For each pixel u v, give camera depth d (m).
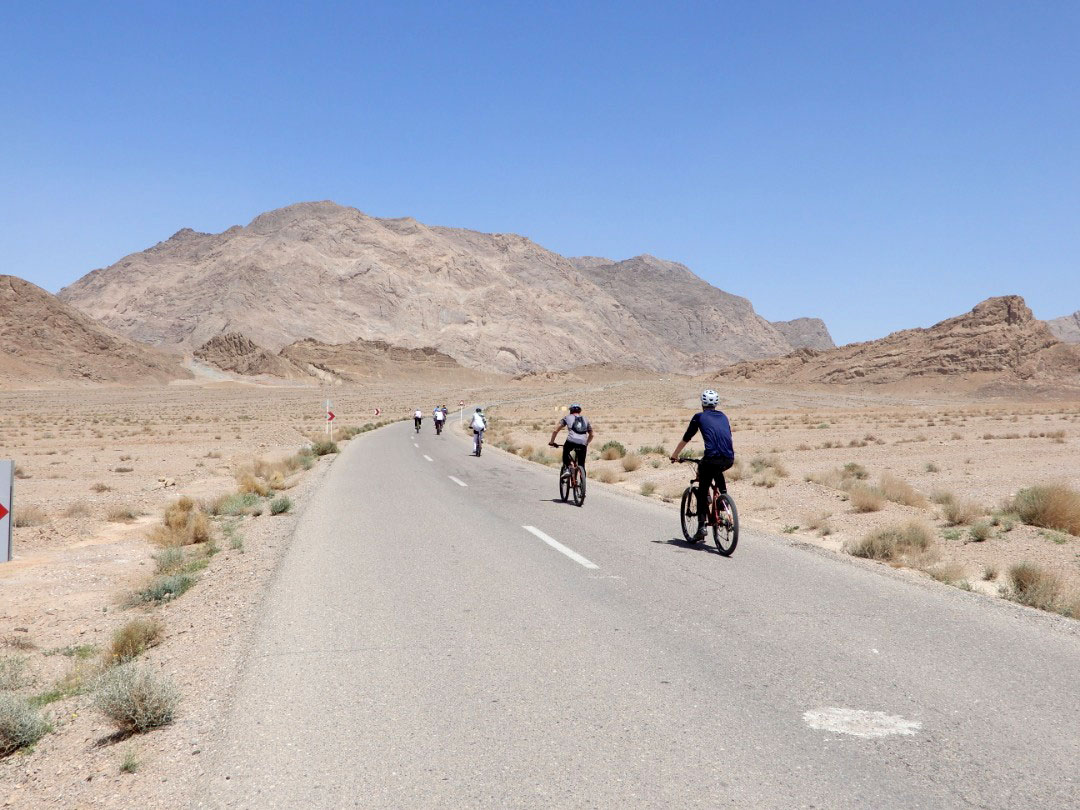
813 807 3.17
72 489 18.84
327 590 7.13
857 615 6.12
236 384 184.25
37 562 10.30
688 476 19.42
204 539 11.12
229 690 4.68
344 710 4.27
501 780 3.44
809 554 8.81
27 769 4.03
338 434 42.41
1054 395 172.88
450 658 5.11
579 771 3.51
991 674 4.73
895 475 19.53
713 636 5.54
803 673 4.75
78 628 7.26
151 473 22.72
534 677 4.73
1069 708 4.20
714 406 9.09
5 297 181.25
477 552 8.92
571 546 9.30
